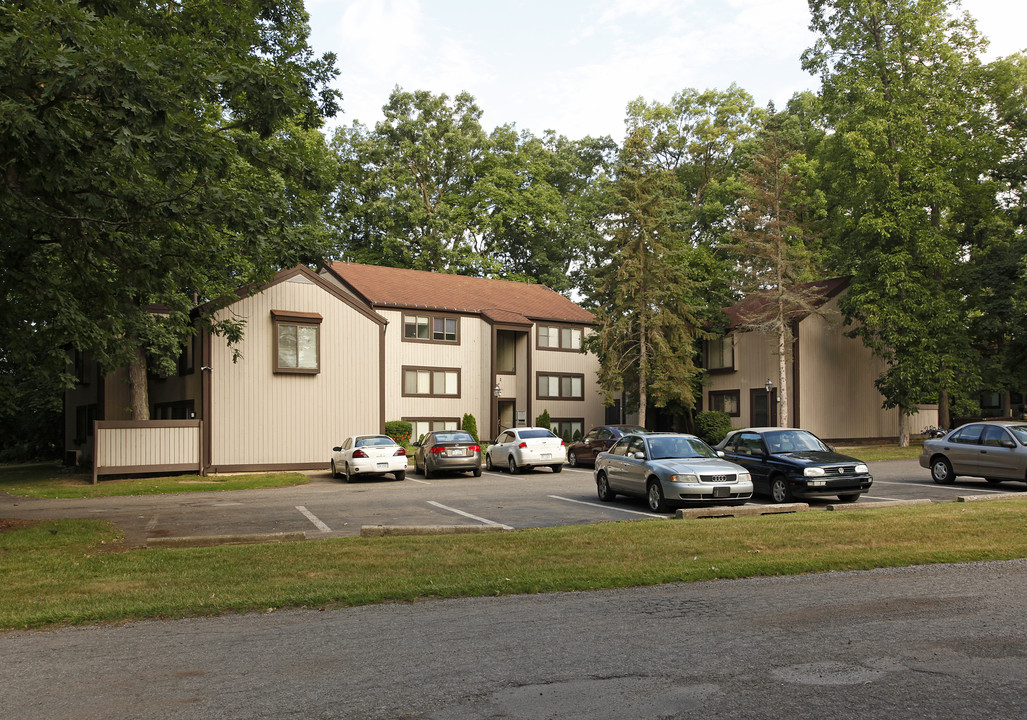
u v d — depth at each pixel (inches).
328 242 1285.7
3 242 498.6
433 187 2210.9
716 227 1923.0
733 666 213.9
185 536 480.4
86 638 254.4
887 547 386.3
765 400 1451.8
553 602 294.4
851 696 189.8
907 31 1309.1
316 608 290.4
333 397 1126.4
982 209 1371.8
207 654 233.0
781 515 494.0
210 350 1040.8
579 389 1670.8
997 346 1385.3
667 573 333.1
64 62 359.6
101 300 562.9
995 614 265.4
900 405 1342.3
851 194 1320.1
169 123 418.3
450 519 559.5
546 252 2276.1
